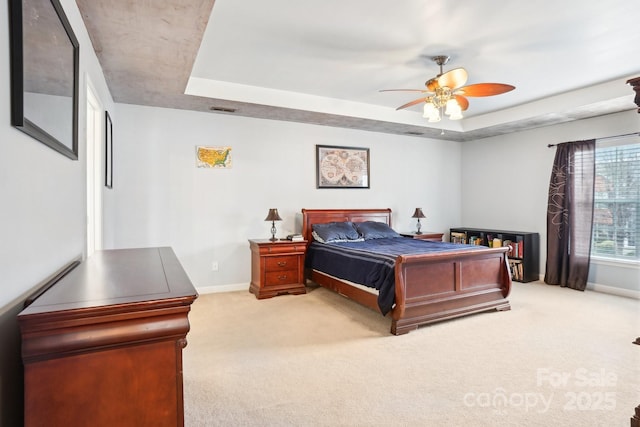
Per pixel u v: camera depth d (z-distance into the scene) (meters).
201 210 4.53
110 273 1.51
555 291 4.68
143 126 4.23
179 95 3.83
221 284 4.67
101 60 2.91
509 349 2.82
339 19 2.59
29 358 0.91
